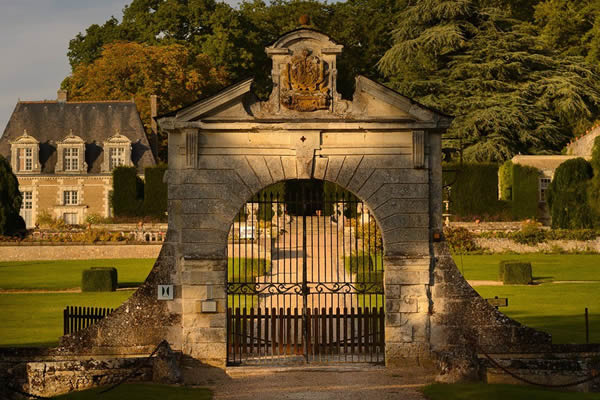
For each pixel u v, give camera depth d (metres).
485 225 43.59
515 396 13.79
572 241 39.44
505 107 49.59
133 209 48.94
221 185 17.00
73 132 57.25
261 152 17.03
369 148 17.06
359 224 37.38
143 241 40.31
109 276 29.98
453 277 17.08
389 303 16.98
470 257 38.19
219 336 16.89
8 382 15.49
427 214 17.03
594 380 15.45
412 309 16.97
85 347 16.75
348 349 18.70
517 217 46.09
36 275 34.31
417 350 16.91
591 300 26.52
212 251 16.98
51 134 57.22
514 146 50.25
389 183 17.05
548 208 43.41
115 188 48.94
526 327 16.83
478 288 29.45
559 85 50.50
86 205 56.03
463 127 49.66
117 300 27.45
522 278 30.47
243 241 35.84
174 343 16.88
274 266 31.20
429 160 17.17
